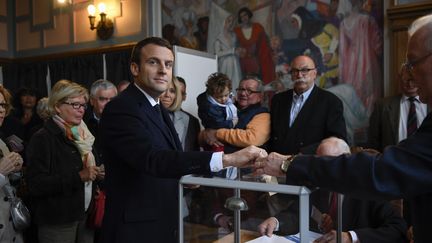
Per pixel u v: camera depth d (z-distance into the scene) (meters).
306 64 2.85
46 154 2.14
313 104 2.82
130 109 1.45
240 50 4.36
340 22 3.84
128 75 5.02
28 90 4.22
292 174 1.04
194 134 3.08
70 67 5.50
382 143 3.22
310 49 3.99
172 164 1.25
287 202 0.91
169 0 4.77
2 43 6.04
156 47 1.51
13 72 6.01
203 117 2.96
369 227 1.48
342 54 3.83
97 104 2.78
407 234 1.49
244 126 2.96
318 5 3.94
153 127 1.50
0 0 6.05
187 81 3.90
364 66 3.74
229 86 2.94
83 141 2.31
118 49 5.11
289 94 3.00
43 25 5.82
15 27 6.09
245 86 3.09
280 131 2.90
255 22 4.27
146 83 1.52
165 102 2.84
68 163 2.18
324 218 1.05
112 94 2.80
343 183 0.98
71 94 2.22
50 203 2.13
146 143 1.36
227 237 0.99
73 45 5.55
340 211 1.08
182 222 1.05
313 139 2.76
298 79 2.86
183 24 4.69
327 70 3.91
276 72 4.17
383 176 0.96
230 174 1.11
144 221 1.47
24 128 3.97
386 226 1.47
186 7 4.66
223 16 4.44
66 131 2.23
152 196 1.50
